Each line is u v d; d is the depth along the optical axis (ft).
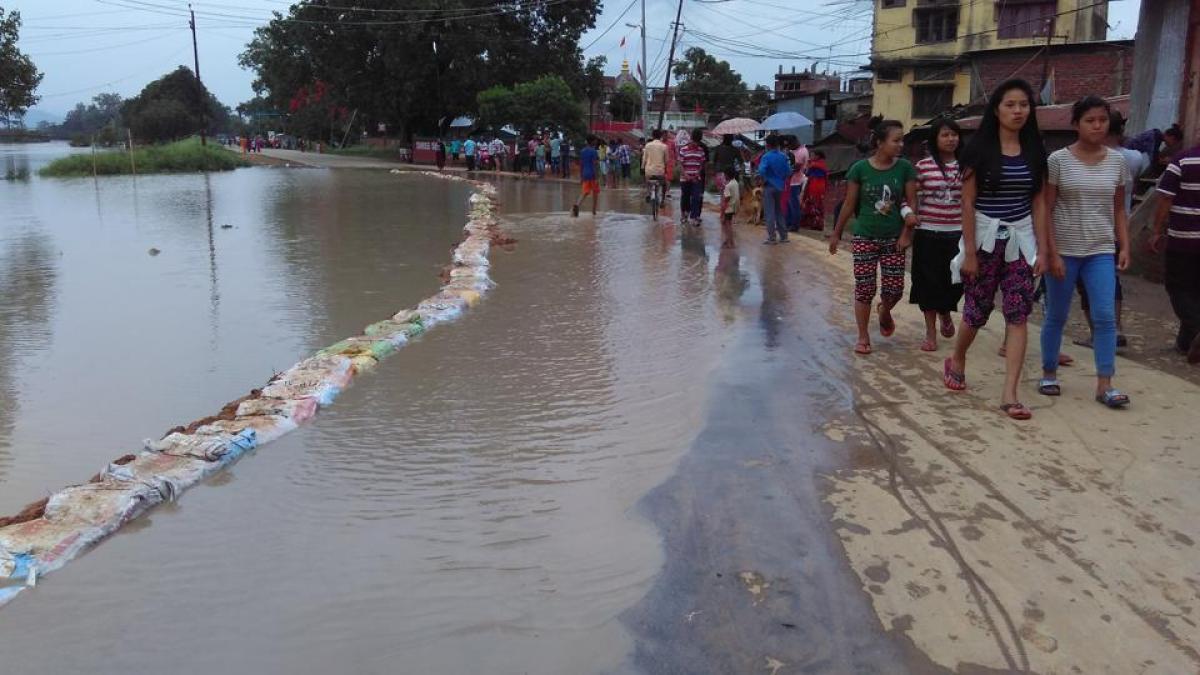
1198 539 12.09
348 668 10.11
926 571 11.48
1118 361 20.89
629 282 33.63
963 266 17.48
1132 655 9.66
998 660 9.64
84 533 13.24
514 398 19.74
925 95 123.75
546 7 160.45
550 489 14.87
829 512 13.30
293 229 53.98
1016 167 16.72
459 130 168.66
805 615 10.66
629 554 12.48
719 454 15.84
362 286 34.45
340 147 238.68
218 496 14.92
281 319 28.76
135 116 307.78
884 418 17.34
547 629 10.74
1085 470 14.43
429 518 13.91
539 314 28.25
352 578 12.12
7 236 50.80
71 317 29.09
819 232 50.55
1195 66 38.52
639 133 150.30
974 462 14.90
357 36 157.79
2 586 12.07
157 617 11.30
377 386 20.81
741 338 24.38
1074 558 11.66
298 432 17.87
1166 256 20.94
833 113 150.82
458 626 10.88
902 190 21.56
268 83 252.21
